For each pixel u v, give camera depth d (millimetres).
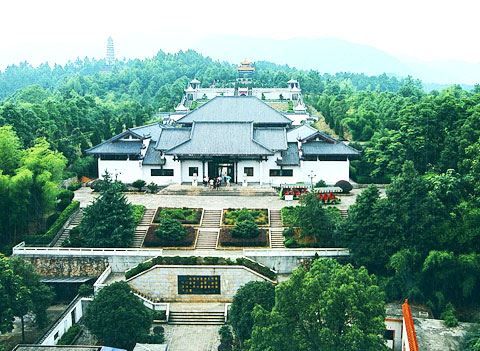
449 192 64500
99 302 52469
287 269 66562
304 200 70250
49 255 67625
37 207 74375
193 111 111062
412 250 60125
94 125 135125
